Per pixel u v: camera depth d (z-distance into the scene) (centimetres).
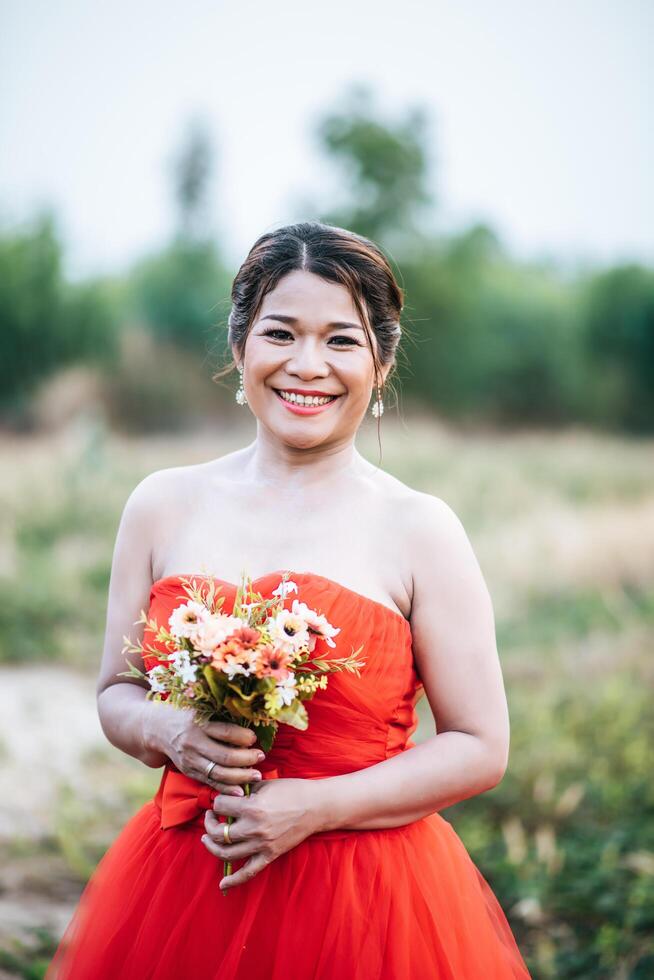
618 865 402
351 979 183
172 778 200
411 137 3784
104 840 438
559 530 1002
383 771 193
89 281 2992
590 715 563
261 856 184
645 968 335
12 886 390
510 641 732
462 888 205
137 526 220
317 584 197
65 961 209
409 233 3716
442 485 1416
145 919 194
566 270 3916
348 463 217
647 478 1599
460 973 193
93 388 2728
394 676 198
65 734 580
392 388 231
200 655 182
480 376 3294
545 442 2589
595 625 755
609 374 3284
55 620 799
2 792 486
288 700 177
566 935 361
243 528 211
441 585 204
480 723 201
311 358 200
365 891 191
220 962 189
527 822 448
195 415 2758
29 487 1172
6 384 2747
